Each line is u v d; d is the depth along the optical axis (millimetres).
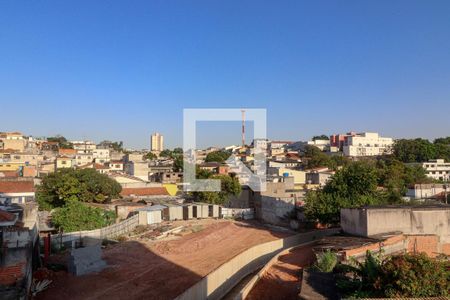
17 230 22375
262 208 59594
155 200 63344
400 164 97375
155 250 38656
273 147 184000
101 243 40250
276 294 23906
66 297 25172
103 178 61562
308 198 47469
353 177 45750
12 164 93000
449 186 64750
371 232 29719
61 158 99562
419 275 15500
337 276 20359
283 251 34875
